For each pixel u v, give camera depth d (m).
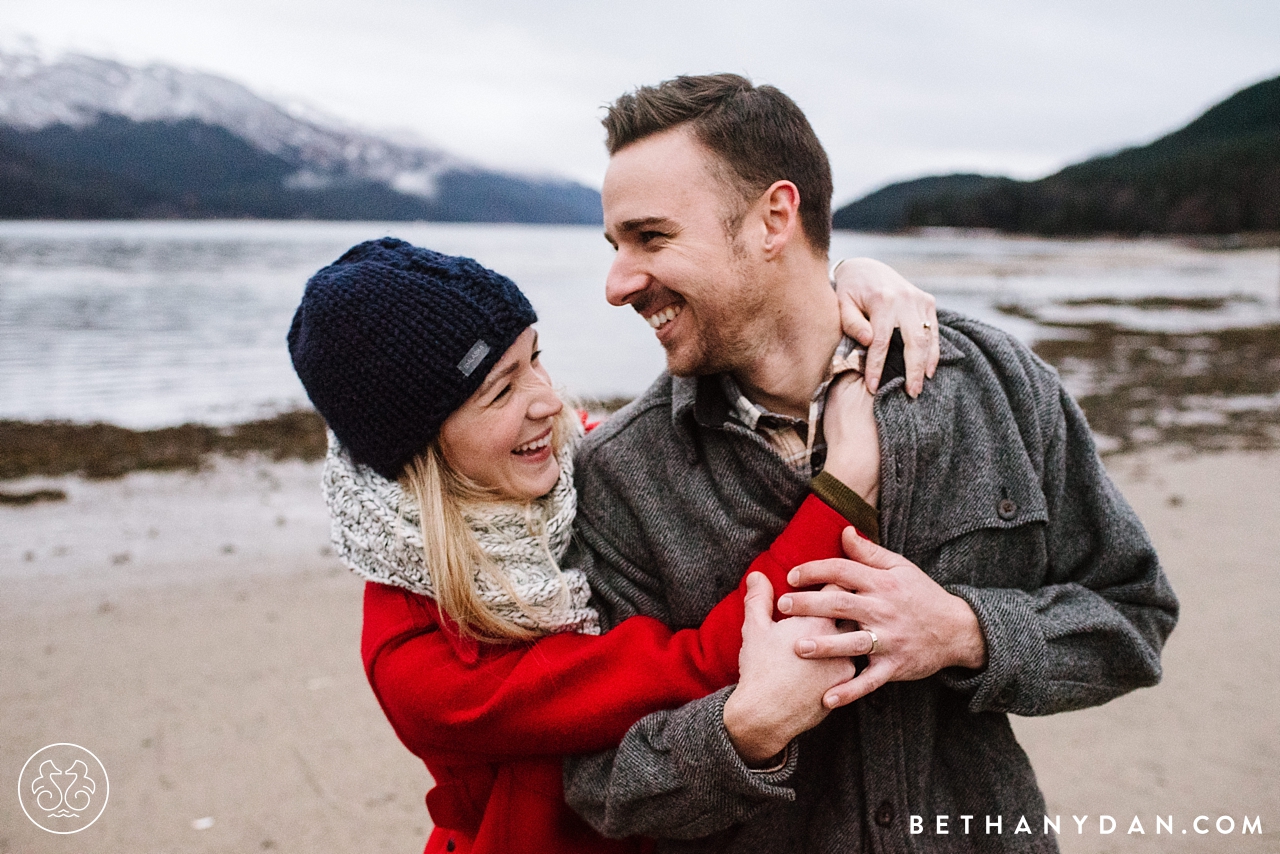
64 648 5.02
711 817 1.22
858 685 1.19
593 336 23.50
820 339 1.47
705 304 1.38
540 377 1.49
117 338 20.81
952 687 1.32
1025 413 1.43
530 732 1.31
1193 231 107.25
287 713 4.32
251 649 5.03
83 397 13.90
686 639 1.37
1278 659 4.61
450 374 1.33
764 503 1.45
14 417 12.23
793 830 1.40
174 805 3.58
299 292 34.00
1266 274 49.25
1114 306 29.52
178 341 20.55
